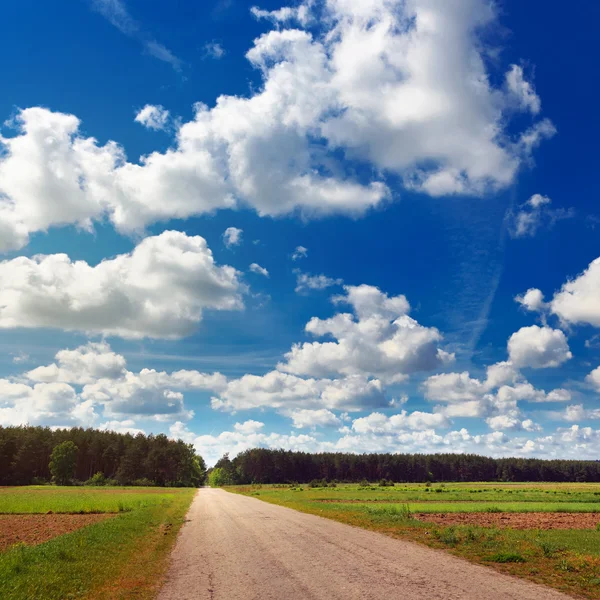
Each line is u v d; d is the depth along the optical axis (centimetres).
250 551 1608
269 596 988
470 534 1747
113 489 9600
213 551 1645
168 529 2375
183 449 14800
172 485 13612
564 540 1820
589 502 5256
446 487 11488
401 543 1691
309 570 1237
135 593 1057
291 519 2784
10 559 1301
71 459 11781
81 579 1152
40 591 1017
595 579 1060
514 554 1330
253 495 7206
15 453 11781
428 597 934
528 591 980
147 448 14225
